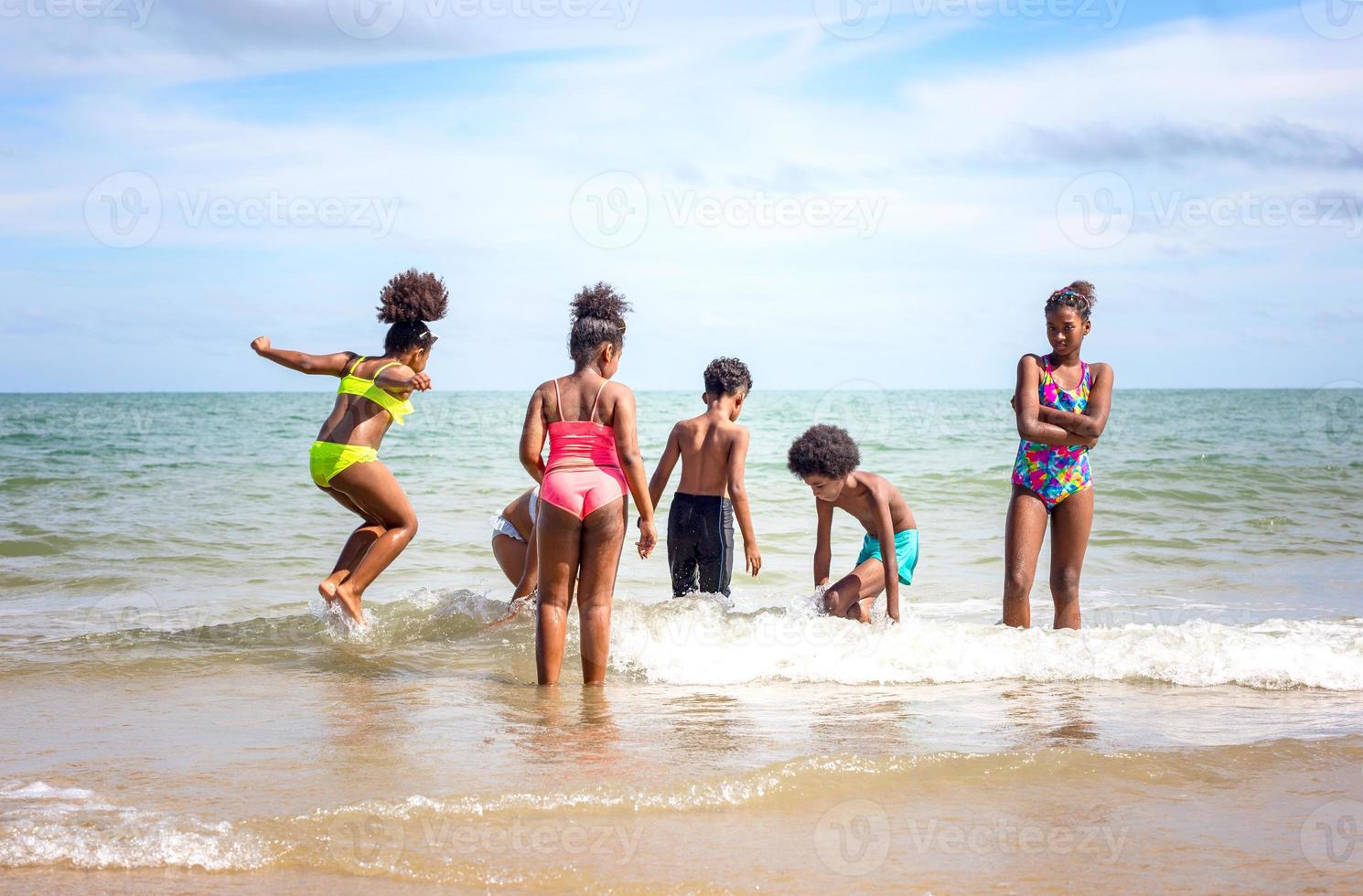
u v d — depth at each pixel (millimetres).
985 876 2402
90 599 6863
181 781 3047
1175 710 3951
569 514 4512
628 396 4648
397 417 5965
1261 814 2814
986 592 7113
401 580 7633
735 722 3783
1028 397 5410
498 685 4559
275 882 2367
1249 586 7324
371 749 3398
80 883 2354
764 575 7723
